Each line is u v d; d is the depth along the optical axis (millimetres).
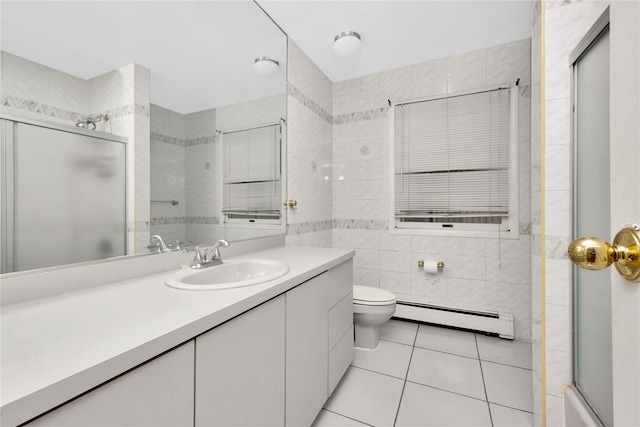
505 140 2387
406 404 1605
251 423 991
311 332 1396
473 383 1785
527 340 2316
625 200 421
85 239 1069
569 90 1310
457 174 2549
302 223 2473
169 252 1370
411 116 2711
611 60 456
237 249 1791
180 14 1440
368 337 2199
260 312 1035
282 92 2199
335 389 1737
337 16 2016
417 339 2363
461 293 2529
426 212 2658
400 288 2754
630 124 411
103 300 923
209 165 1620
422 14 1990
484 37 2277
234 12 1748
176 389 731
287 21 2074
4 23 876
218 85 1665
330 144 2979
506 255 2383
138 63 1257
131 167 1232
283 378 1168
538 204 1430
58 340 651
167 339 690
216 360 851
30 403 468
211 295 972
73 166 1035
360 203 2910
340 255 1768
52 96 980
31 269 926
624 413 418
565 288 1319
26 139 917
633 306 405
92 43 1095
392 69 2771
